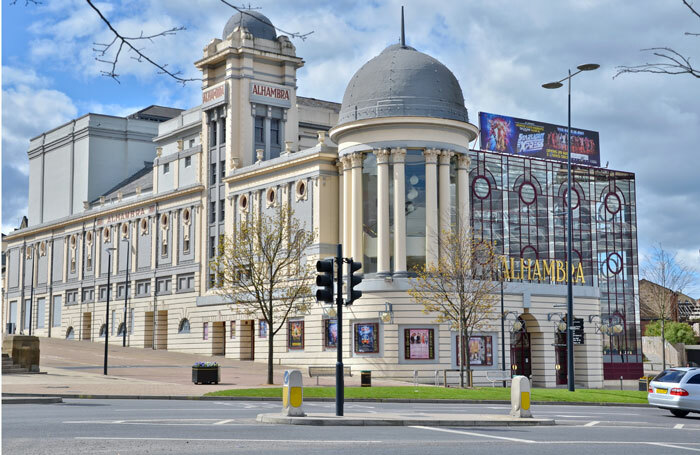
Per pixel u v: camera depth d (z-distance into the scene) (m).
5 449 14.73
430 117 57.62
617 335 78.00
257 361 66.50
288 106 74.75
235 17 74.94
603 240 77.69
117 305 86.12
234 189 71.44
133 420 21.67
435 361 56.47
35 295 101.12
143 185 88.12
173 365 59.88
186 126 79.69
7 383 38.97
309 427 20.69
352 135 59.50
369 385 44.91
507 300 61.78
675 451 16.20
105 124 95.62
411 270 57.88
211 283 73.69
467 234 57.06
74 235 94.75
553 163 73.75
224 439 17.00
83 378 44.88
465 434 19.53
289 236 57.62
